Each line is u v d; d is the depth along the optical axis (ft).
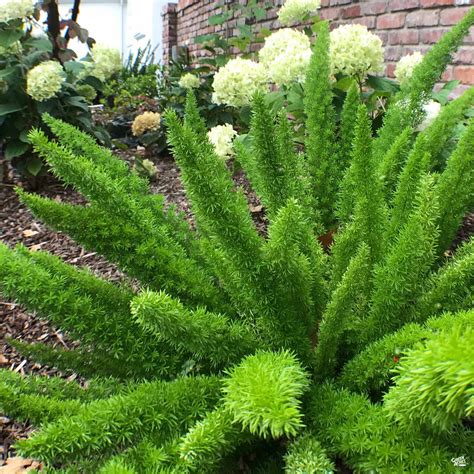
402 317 2.17
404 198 2.43
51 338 3.85
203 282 2.31
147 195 2.87
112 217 2.16
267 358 1.60
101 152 2.71
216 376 1.93
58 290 1.92
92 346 2.32
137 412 1.67
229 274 2.18
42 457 1.50
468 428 1.88
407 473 1.53
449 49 3.42
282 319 1.98
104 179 2.09
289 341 2.00
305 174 3.30
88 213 2.12
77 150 2.67
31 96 6.60
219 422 1.55
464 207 2.76
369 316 2.14
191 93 2.72
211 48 9.58
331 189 3.42
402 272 1.95
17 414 1.78
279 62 4.66
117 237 2.13
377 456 1.59
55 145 1.91
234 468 1.96
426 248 1.95
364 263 1.84
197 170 1.74
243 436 1.70
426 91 3.48
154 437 1.73
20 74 6.75
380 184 2.42
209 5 13.64
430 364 1.14
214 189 1.77
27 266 1.90
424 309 2.21
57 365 2.30
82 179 1.99
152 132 8.66
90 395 2.11
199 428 1.51
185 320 1.66
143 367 2.10
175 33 17.92
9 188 7.05
